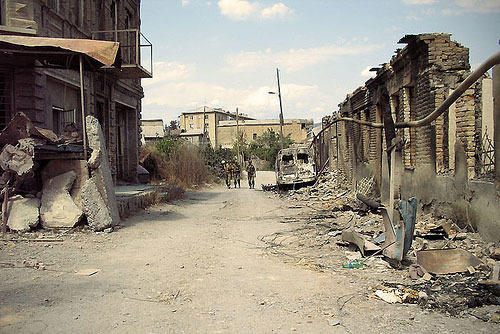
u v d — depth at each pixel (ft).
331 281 19.95
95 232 31.42
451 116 30.35
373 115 50.75
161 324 14.52
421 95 33.71
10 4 38.42
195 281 19.92
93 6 57.36
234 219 43.57
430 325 14.38
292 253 26.81
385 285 19.06
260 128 289.53
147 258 24.64
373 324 14.58
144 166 89.51
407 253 23.98
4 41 31.68
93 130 34.58
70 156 32.89
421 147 34.04
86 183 32.09
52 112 45.32
